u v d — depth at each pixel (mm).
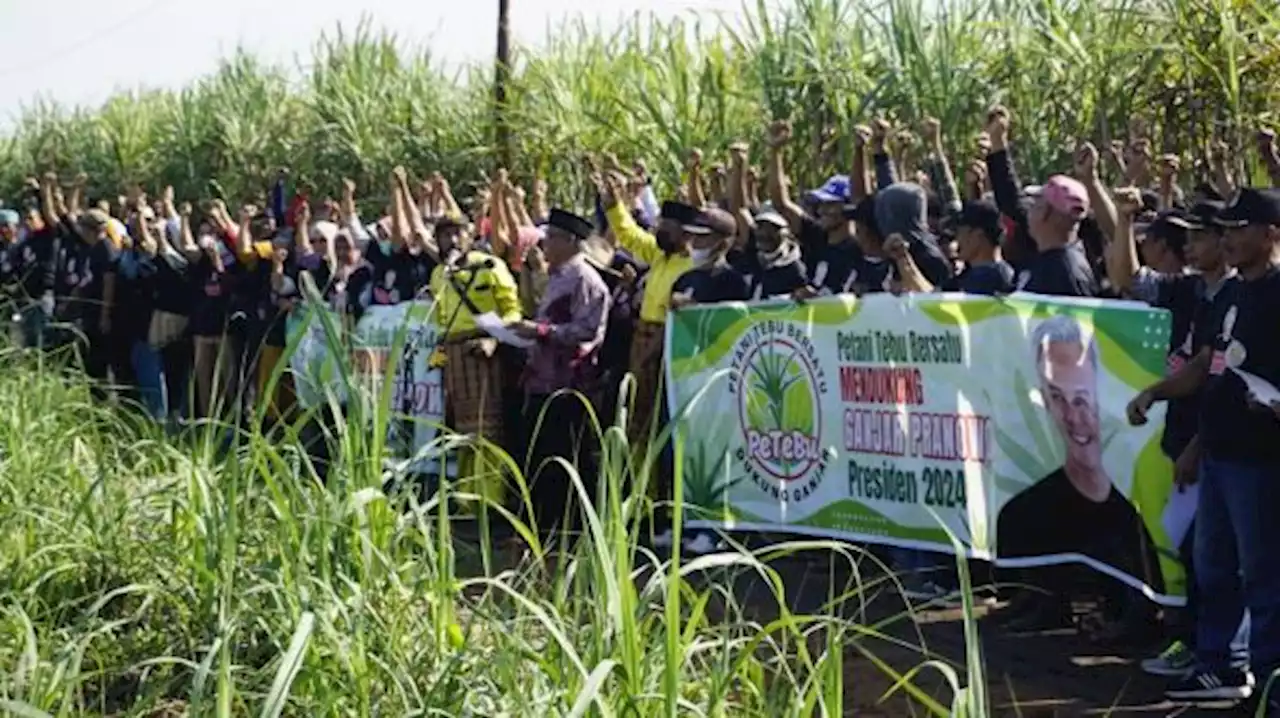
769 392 7781
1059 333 6559
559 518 8789
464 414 8906
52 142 22547
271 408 10297
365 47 18484
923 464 7098
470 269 8844
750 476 7914
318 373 6852
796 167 12055
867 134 8664
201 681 4184
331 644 4934
